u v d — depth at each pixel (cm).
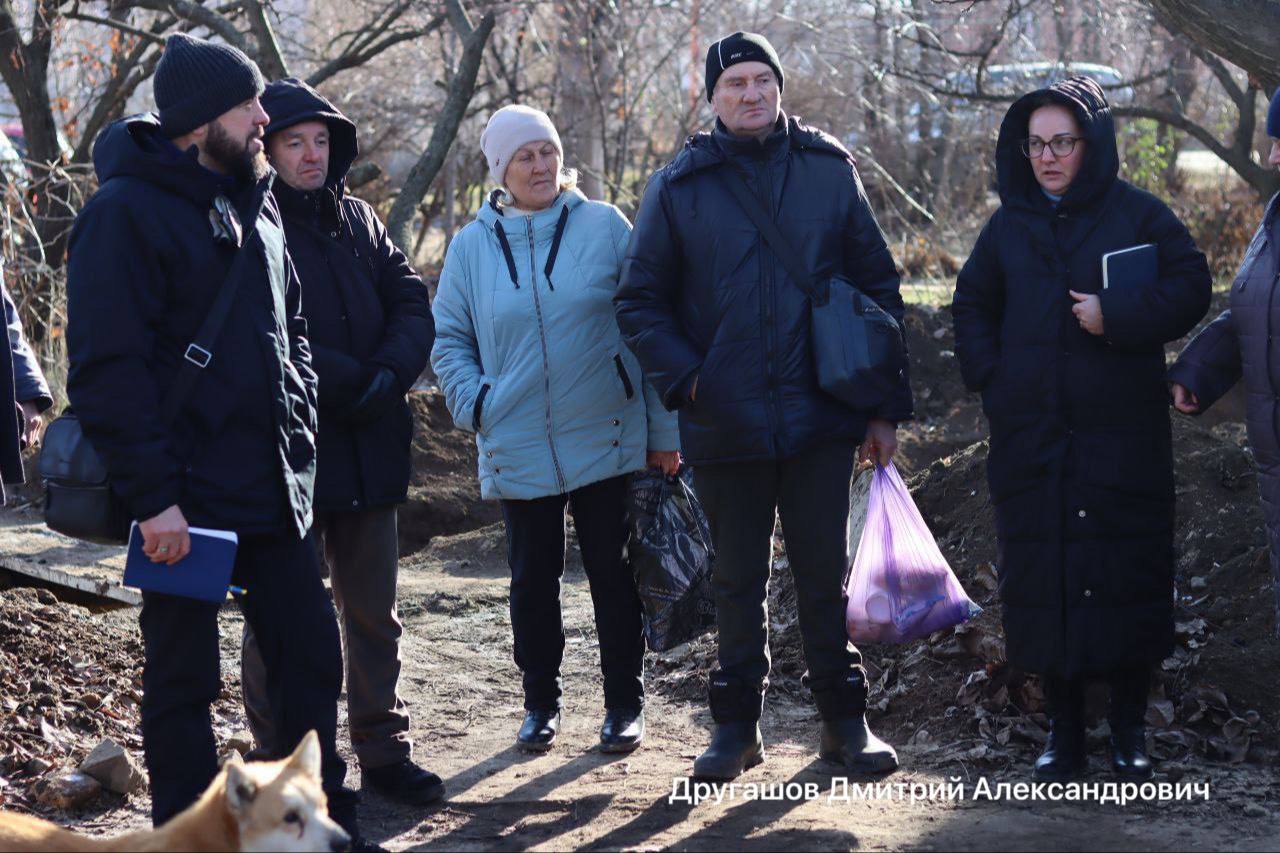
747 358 429
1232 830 389
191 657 351
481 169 1697
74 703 503
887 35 1444
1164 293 413
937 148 1711
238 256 354
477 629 669
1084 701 448
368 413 414
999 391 433
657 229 441
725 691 446
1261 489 412
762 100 434
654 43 1551
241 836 297
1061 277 424
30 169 1291
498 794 448
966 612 473
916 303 1249
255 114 357
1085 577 423
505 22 1634
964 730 480
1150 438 426
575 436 477
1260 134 1705
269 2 1279
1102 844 381
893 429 459
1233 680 468
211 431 347
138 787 450
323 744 368
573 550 809
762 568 446
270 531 354
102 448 333
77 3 1300
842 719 454
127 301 335
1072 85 424
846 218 439
